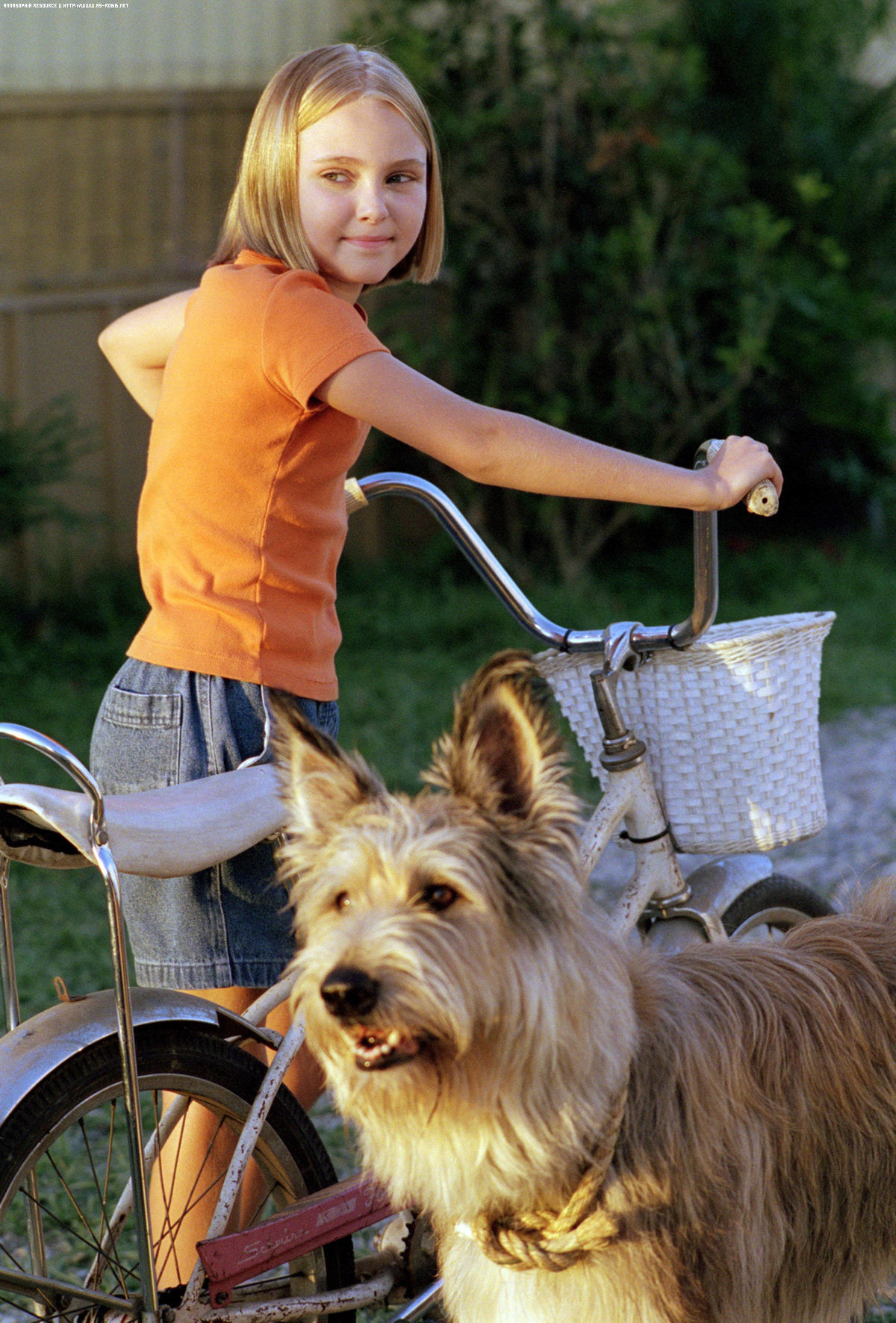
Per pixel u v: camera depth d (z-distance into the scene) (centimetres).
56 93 873
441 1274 250
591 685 291
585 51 1032
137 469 952
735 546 1110
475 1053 202
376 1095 205
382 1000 192
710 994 238
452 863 198
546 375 1028
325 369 231
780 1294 236
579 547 1034
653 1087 221
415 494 298
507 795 212
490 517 1077
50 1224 342
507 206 1034
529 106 1012
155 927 260
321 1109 401
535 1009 201
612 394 1050
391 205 252
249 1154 246
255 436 241
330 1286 263
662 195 1014
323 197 248
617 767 282
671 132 1026
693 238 1044
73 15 871
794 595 987
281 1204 266
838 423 1113
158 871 224
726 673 276
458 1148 209
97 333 916
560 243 1031
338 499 259
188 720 248
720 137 1120
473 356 1020
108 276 915
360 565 1035
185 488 248
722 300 1051
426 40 979
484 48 1027
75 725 705
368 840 204
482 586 1000
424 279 280
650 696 284
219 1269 240
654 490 239
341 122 245
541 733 207
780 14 1108
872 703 791
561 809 208
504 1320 223
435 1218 234
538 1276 219
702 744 282
